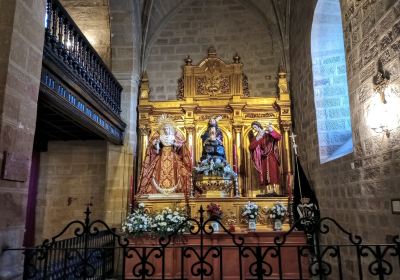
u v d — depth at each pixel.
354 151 5.74
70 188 10.34
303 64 9.12
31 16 4.20
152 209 8.97
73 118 6.59
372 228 5.14
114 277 8.54
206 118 10.73
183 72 11.20
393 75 4.39
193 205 8.70
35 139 10.00
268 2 11.09
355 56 5.57
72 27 6.27
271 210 8.07
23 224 3.87
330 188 7.14
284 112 10.33
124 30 10.21
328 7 7.74
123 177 9.66
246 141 10.50
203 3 11.79
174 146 9.92
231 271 6.88
